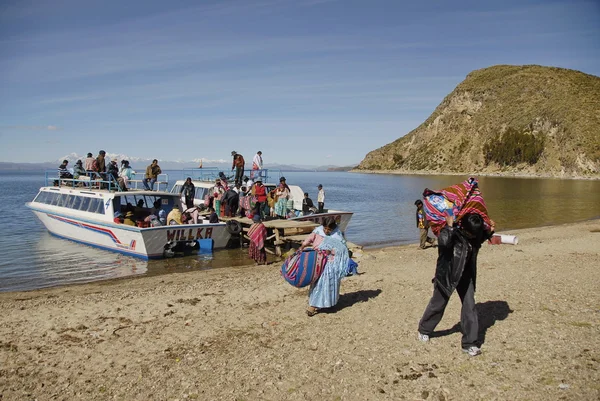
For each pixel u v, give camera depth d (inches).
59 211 808.3
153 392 213.2
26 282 540.4
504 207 1584.6
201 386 216.7
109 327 315.3
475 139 6579.7
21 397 213.8
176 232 666.2
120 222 685.9
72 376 236.1
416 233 963.3
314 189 3026.6
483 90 7263.8
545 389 193.8
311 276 311.3
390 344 256.4
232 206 808.3
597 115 5152.6
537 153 5315.0
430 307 250.5
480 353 235.6
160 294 410.9
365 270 498.0
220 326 309.4
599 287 368.2
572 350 231.8
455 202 231.1
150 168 805.2
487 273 447.8
